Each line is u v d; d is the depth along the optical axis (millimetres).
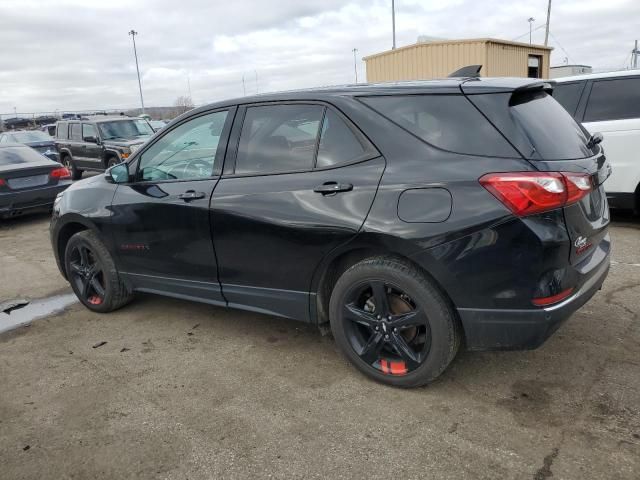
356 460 2500
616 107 6023
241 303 3621
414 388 3070
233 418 2893
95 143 14484
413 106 2920
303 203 3113
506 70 15328
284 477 2418
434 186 2709
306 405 2982
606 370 3148
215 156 3602
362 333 3211
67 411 3051
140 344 3912
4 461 2635
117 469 2533
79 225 4555
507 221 2553
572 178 2609
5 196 8711
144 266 4098
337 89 3242
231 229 3434
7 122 39969
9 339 4145
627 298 4184
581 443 2516
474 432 2650
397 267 2881
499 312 2674
